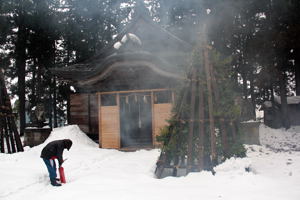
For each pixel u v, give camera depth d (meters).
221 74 6.52
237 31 16.91
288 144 13.14
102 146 12.21
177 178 5.74
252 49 15.64
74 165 8.49
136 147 12.00
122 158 9.67
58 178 6.75
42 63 23.23
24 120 21.72
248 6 16.41
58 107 28.88
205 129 6.32
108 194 5.00
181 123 6.40
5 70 23.23
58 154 6.20
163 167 6.42
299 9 14.74
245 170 5.78
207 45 6.57
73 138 12.63
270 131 16.61
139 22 14.24
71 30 22.23
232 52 17.72
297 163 7.32
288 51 16.03
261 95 22.31
